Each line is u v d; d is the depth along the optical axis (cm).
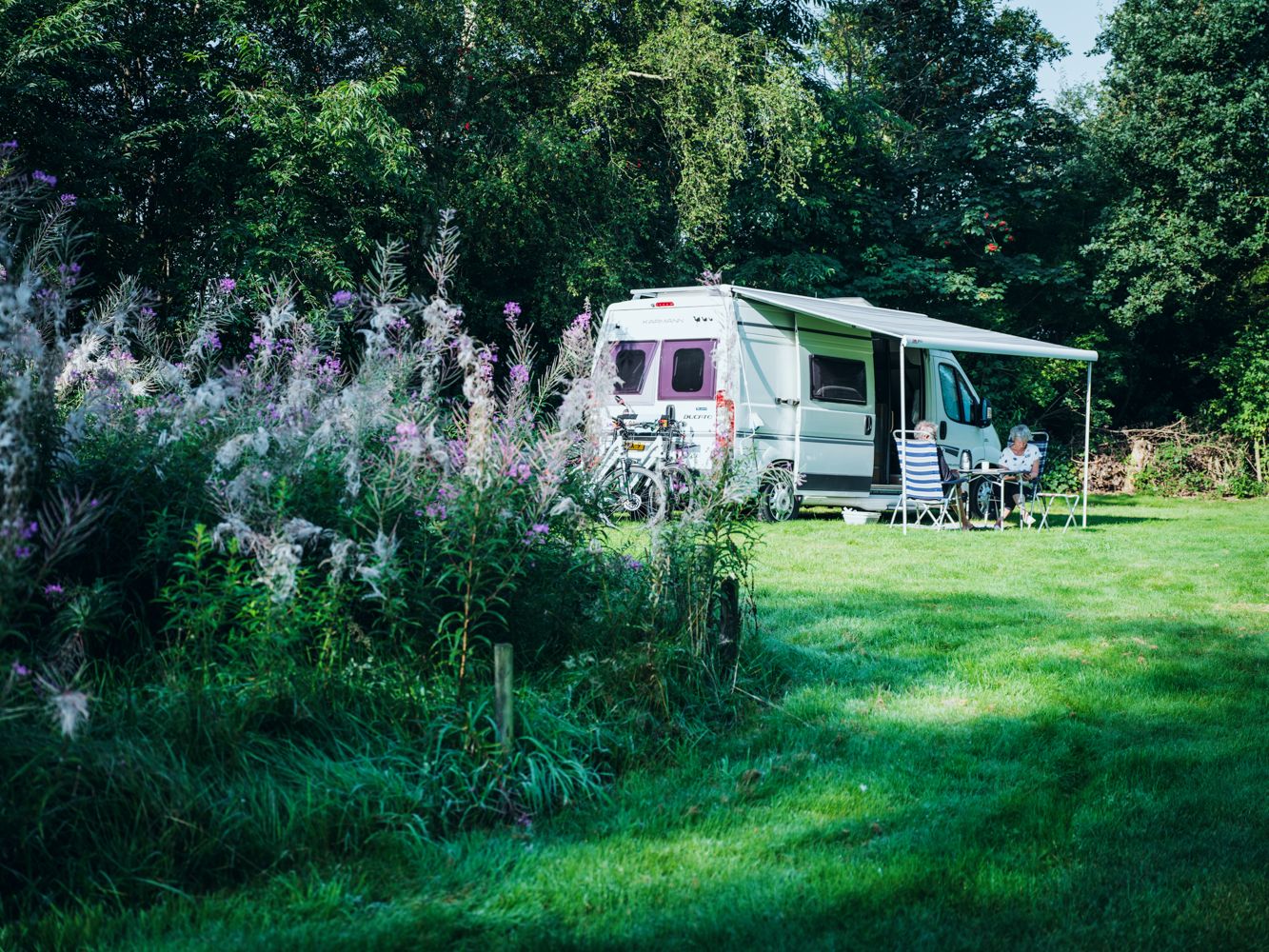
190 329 750
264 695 374
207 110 1631
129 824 315
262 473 409
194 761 346
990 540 1286
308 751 369
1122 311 2641
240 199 1569
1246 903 320
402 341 512
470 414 421
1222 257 2584
